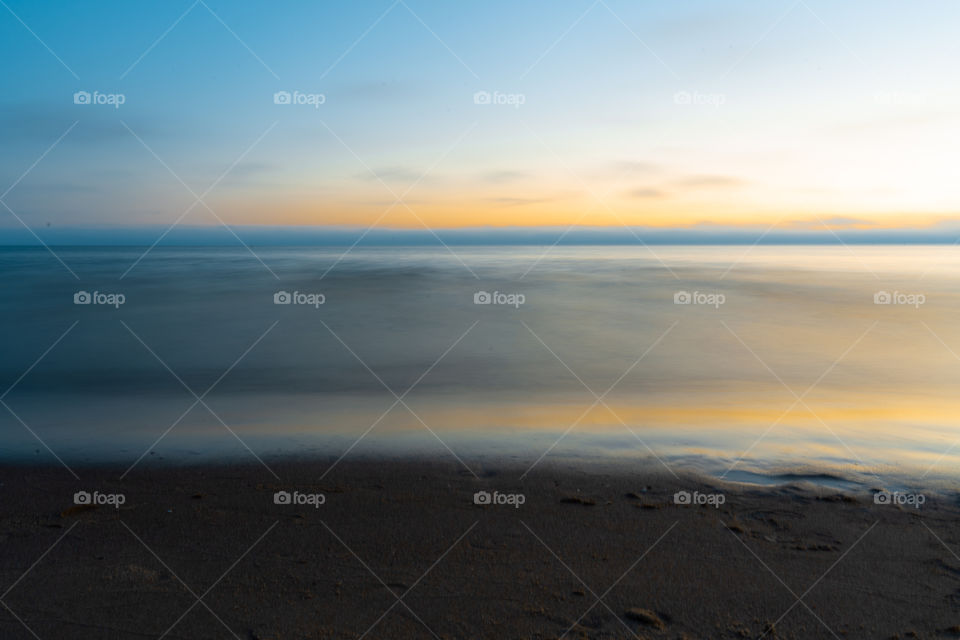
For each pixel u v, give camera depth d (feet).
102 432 21.57
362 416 24.21
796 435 21.48
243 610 10.64
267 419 23.62
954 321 51.67
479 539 13.24
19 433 21.53
